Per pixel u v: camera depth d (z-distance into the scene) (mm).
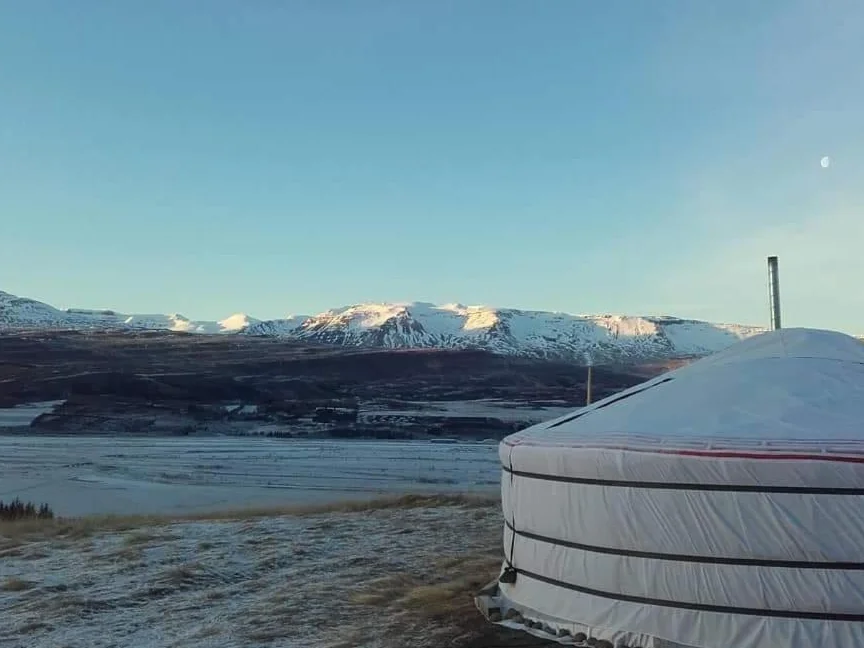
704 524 4934
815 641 4664
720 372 6371
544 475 5711
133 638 5652
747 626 4816
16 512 15398
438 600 6504
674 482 5008
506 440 6410
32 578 7605
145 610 6438
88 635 5738
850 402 5516
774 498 4770
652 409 5902
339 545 9312
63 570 8016
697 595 4945
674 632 5000
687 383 6316
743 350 6891
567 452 5477
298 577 7574
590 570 5410
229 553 8766
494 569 7684
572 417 6508
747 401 5684
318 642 5445
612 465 5223
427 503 13961
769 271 8438
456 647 5262
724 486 4867
